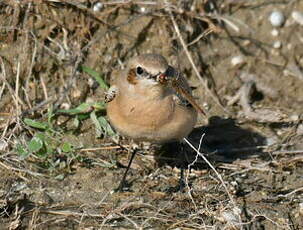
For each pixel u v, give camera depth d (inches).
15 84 549.3
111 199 463.5
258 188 485.4
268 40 616.7
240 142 546.6
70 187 474.6
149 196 468.1
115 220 441.7
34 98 549.3
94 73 556.4
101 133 528.7
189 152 526.6
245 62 608.7
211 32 606.9
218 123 565.6
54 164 491.8
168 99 447.2
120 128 465.4
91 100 560.1
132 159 487.2
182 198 466.0
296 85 603.8
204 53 602.9
